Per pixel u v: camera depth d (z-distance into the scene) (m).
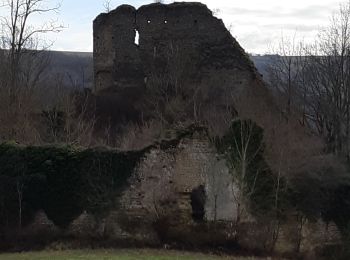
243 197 21.39
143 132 32.03
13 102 29.88
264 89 38.44
